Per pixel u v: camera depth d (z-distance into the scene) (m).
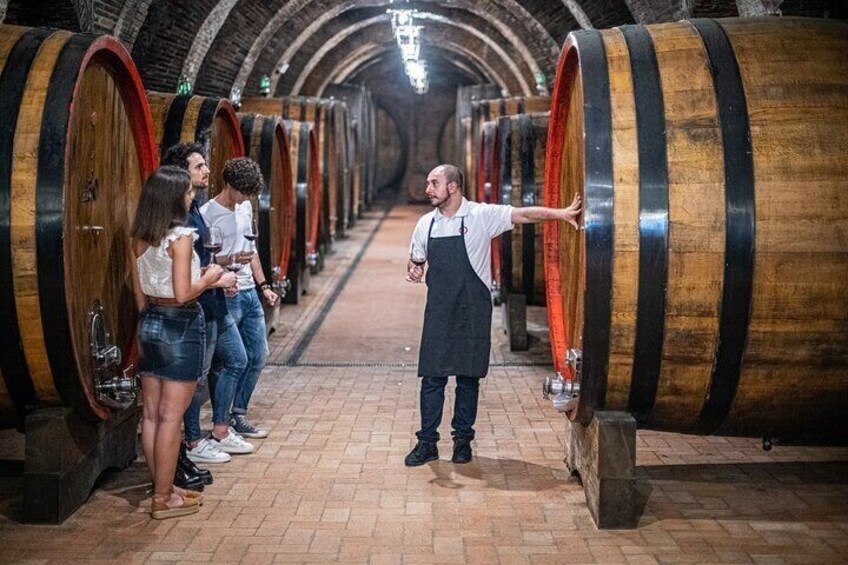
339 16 19.69
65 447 4.09
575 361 4.09
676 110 3.82
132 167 4.86
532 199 7.84
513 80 21.88
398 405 6.14
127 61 4.53
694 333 3.79
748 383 3.90
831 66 3.91
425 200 28.53
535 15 15.12
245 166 5.14
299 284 10.41
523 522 4.09
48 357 3.90
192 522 4.11
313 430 5.55
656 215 3.71
